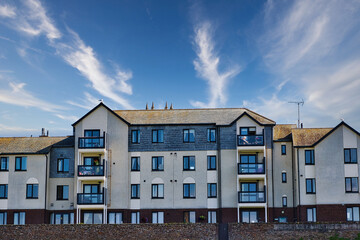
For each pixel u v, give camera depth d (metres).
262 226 37.72
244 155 45.16
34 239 38.94
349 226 36.97
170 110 48.34
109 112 45.72
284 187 44.31
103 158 45.31
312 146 43.31
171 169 44.91
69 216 44.81
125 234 38.53
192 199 44.34
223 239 37.88
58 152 45.88
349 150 43.03
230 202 43.69
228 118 46.03
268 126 45.19
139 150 45.31
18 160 45.31
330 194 42.56
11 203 44.56
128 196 44.56
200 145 45.16
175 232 38.25
